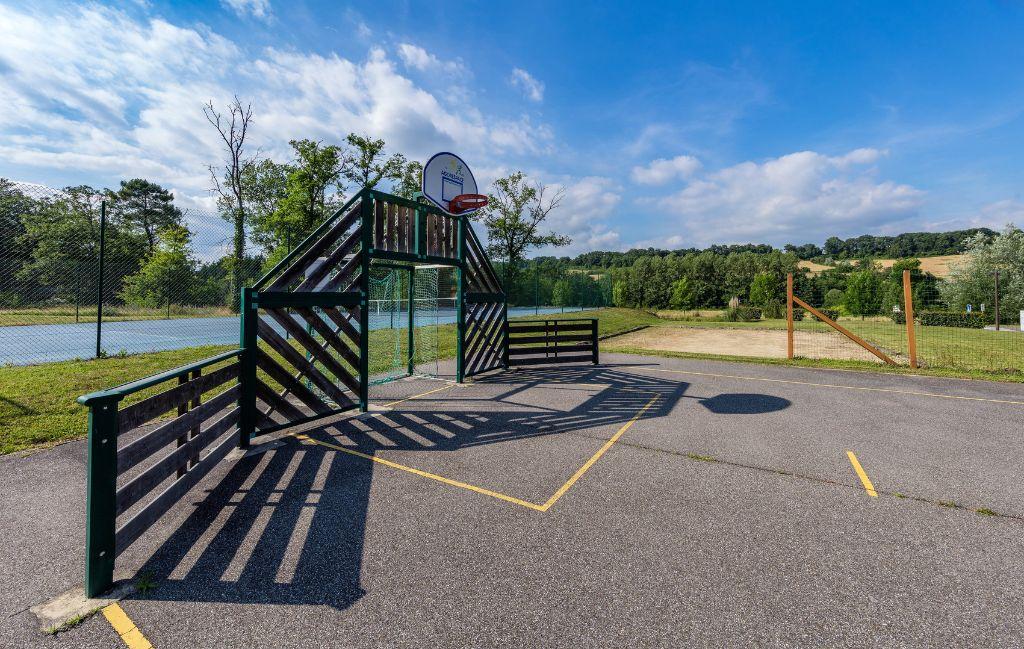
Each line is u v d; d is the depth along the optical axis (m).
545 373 10.23
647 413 6.76
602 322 24.95
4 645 2.21
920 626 2.37
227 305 15.12
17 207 12.27
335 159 27.56
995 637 2.29
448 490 4.08
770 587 2.70
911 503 3.84
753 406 7.19
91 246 13.42
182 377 3.84
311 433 5.71
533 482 4.27
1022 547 3.15
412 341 9.86
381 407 7.02
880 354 11.27
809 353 14.23
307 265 5.86
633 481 4.30
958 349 14.84
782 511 3.69
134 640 2.26
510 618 2.42
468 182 9.52
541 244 40.03
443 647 2.22
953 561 2.98
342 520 3.51
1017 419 6.44
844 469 4.60
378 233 7.11
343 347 6.50
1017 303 32.03
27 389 7.19
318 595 2.62
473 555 3.04
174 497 3.48
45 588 2.66
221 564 2.92
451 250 8.85
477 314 9.95
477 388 8.52
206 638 2.28
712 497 3.95
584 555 3.04
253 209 32.25
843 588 2.69
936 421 6.35
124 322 15.43
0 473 4.25
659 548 3.13
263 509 3.68
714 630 2.34
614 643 2.24
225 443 4.56
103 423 2.61
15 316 13.22
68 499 3.78
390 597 2.60
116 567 2.88
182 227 14.87
